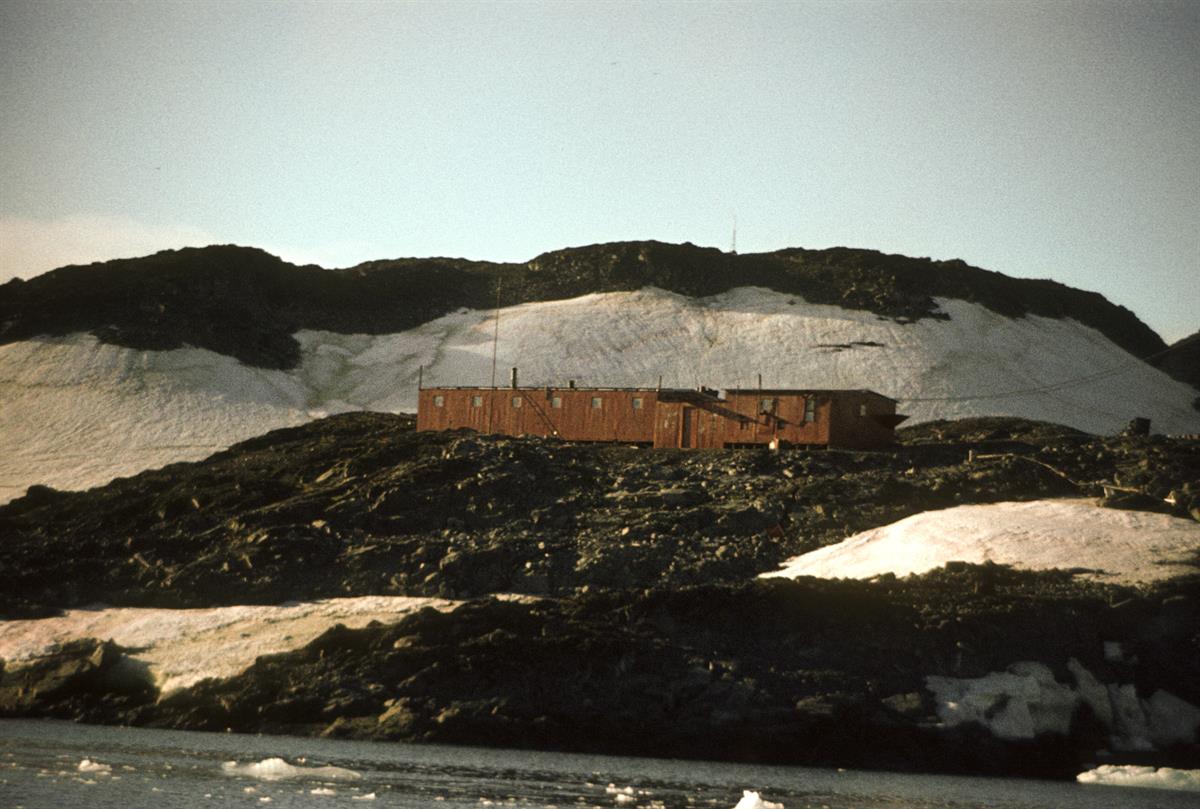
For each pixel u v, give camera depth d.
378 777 152.12
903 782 173.00
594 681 194.75
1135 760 188.50
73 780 139.62
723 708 191.50
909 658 199.00
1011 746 188.12
